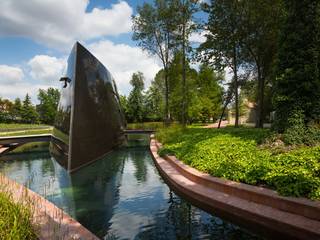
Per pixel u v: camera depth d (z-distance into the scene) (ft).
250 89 92.12
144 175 43.50
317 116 34.24
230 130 62.49
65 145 51.13
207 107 131.64
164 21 89.10
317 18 34.63
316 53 34.58
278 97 35.42
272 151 32.73
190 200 28.68
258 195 22.75
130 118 208.13
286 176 23.52
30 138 84.74
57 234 16.20
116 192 33.83
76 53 56.34
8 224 14.23
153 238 20.71
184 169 34.81
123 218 24.97
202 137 52.37
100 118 63.72
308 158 26.68
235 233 21.13
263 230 20.24
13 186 22.33
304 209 19.34
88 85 59.62
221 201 24.16
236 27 69.87
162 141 65.77
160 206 28.12
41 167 52.80
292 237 18.30
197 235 20.99
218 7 69.67
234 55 74.69
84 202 29.91
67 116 53.06
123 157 62.85
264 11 62.54
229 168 29.43
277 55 37.40
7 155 70.23
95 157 58.49
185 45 84.99
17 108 244.63
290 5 36.52
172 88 107.14
